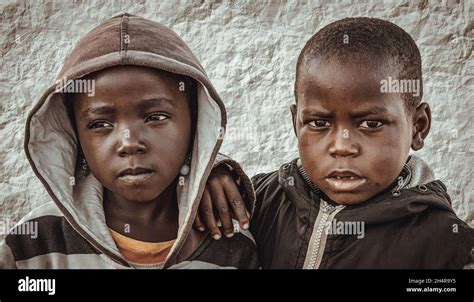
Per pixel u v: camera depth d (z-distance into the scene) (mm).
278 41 1521
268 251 1333
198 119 1263
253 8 1521
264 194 1394
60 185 1229
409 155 1363
